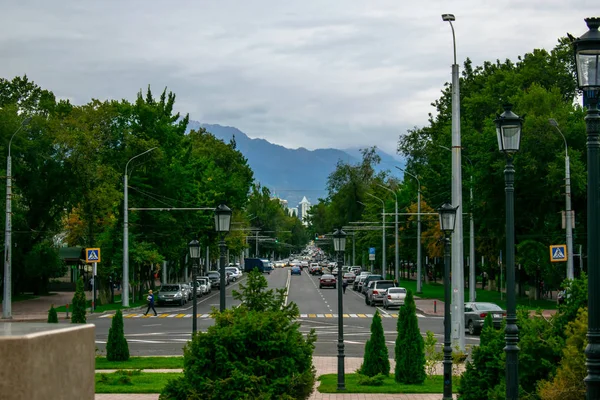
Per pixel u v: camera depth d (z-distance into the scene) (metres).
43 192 61.59
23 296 72.69
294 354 15.22
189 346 15.24
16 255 65.75
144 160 64.69
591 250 9.89
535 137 53.25
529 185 54.69
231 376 14.34
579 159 53.31
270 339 14.95
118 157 64.25
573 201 55.91
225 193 90.88
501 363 15.16
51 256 66.94
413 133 96.50
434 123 87.06
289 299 72.19
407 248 95.94
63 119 61.84
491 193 56.19
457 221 26.52
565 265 54.56
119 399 20.47
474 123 67.12
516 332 13.28
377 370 24.30
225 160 111.56
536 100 57.16
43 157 59.25
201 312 57.53
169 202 68.44
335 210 120.88
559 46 70.19
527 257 54.62
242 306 16.11
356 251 133.75
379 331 24.47
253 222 183.62
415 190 93.94
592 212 9.92
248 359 14.68
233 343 14.66
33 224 65.00
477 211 57.28
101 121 61.81
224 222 21.47
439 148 73.00
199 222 75.75
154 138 68.56
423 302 65.12
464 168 63.59
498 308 40.16
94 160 59.97
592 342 9.84
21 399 5.72
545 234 55.81
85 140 58.78
